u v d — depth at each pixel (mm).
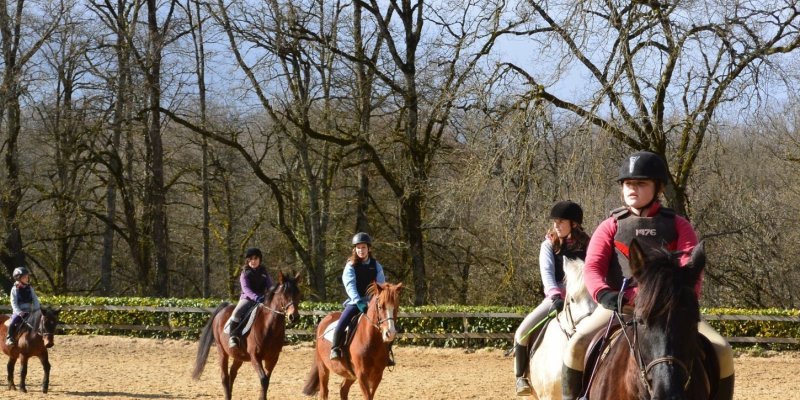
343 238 33594
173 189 35750
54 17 29547
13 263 31578
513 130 20922
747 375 16438
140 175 33969
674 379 4246
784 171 29906
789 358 18922
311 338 22109
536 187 22500
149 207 32344
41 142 31219
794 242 28250
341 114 29297
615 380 4812
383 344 10109
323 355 10914
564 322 5996
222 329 12633
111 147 34500
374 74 28297
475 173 21547
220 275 41531
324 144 31578
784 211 28516
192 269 42031
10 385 14953
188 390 14953
